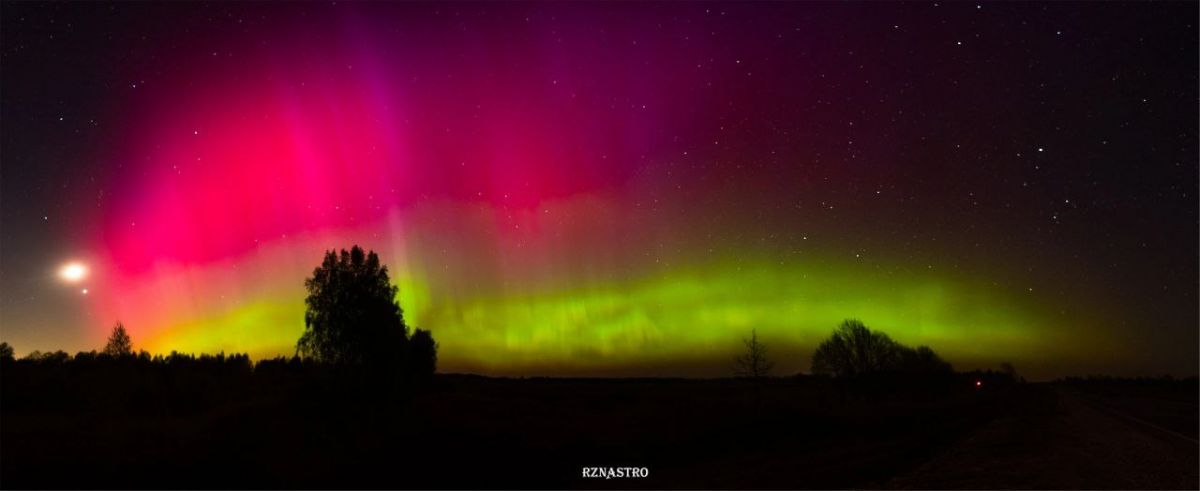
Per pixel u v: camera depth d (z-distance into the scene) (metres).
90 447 18.25
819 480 16.41
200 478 16.20
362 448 21.39
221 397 34.44
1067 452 20.33
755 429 29.00
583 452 22.33
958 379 78.25
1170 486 14.38
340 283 28.81
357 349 27.88
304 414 26.02
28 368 34.91
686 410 35.81
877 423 33.38
